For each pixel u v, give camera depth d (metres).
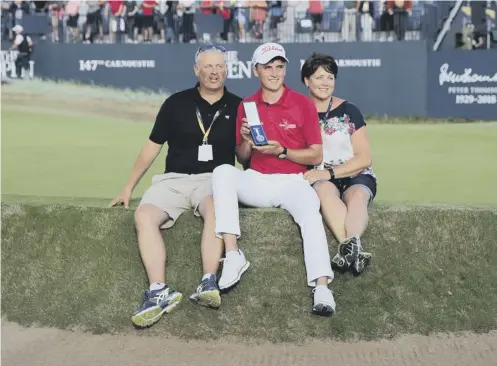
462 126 10.05
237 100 4.10
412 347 3.43
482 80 10.08
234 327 3.56
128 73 10.70
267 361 3.33
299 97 3.85
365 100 10.34
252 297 3.67
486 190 7.51
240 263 3.55
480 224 3.90
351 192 3.83
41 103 10.70
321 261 3.48
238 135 3.95
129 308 3.70
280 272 3.75
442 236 3.87
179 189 3.95
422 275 3.74
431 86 10.22
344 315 3.58
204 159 4.00
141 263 3.88
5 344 3.53
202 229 3.93
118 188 7.73
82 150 9.11
